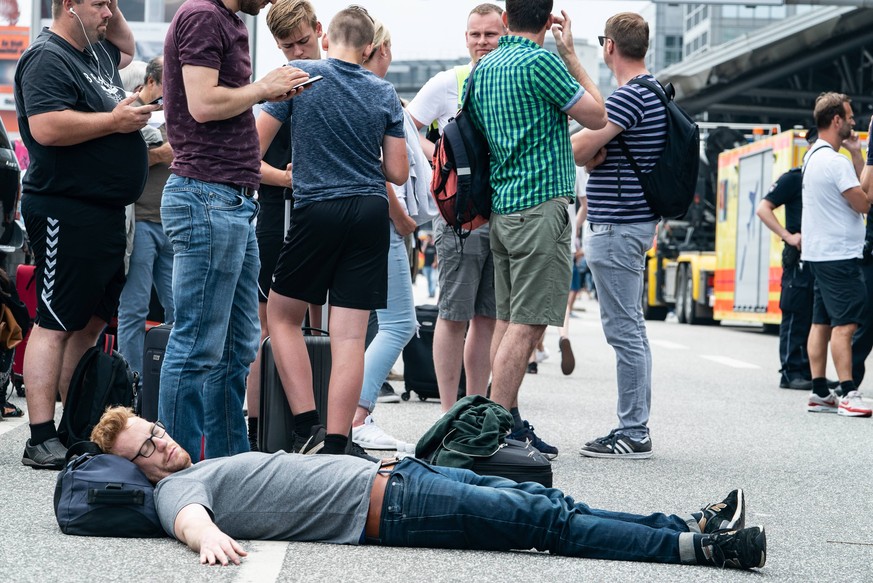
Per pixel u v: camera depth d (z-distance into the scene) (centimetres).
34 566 386
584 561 414
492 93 624
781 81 3447
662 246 2542
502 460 514
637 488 574
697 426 828
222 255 514
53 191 572
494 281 693
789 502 552
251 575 380
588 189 684
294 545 424
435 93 730
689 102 3241
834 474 634
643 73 690
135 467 433
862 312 916
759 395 1050
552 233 617
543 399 965
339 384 532
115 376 587
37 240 579
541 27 637
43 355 579
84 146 572
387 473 427
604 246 673
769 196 1105
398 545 427
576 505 429
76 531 428
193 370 516
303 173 542
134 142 587
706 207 2400
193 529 402
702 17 10356
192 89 500
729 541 409
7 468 573
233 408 554
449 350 709
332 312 541
